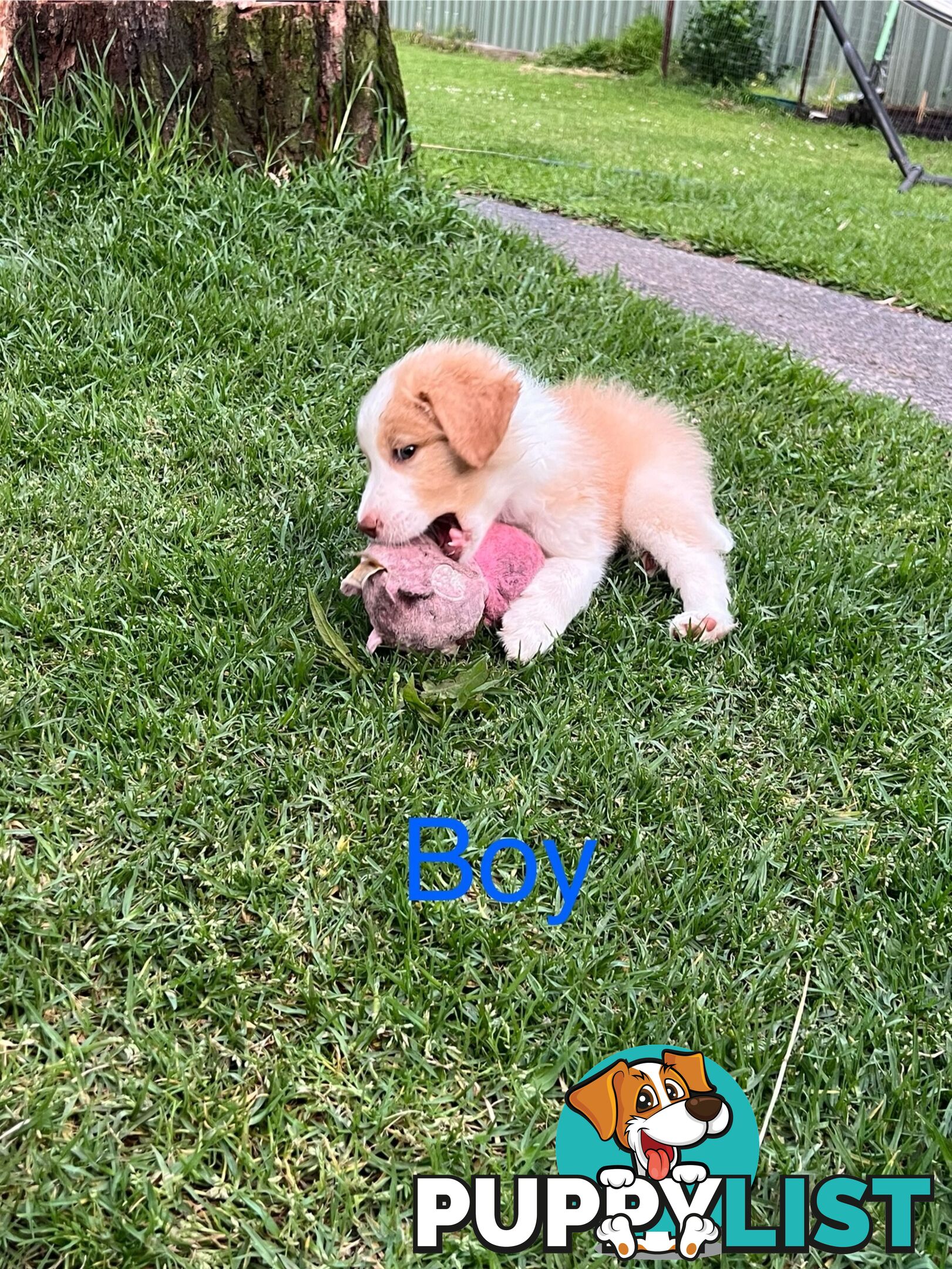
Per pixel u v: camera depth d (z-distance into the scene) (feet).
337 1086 1.74
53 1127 1.63
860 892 2.14
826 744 2.51
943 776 2.46
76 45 4.53
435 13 21.56
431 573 2.44
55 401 3.40
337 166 4.81
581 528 2.72
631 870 2.12
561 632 2.68
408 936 1.94
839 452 3.82
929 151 13.41
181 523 2.92
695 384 4.15
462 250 4.75
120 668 2.46
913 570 3.14
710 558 2.87
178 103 4.64
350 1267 1.53
